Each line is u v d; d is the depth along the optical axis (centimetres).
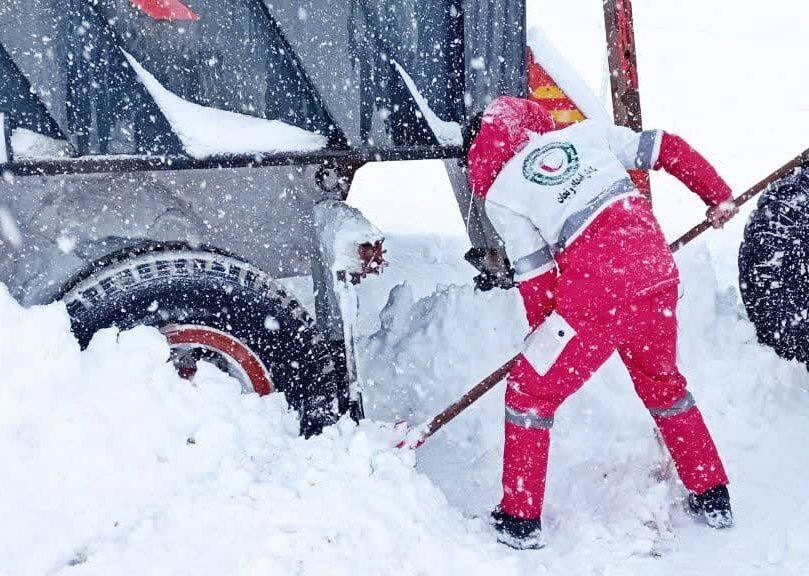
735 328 418
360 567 259
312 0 298
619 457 352
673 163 312
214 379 298
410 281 512
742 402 381
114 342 287
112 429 276
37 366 270
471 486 345
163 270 303
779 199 398
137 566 254
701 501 308
